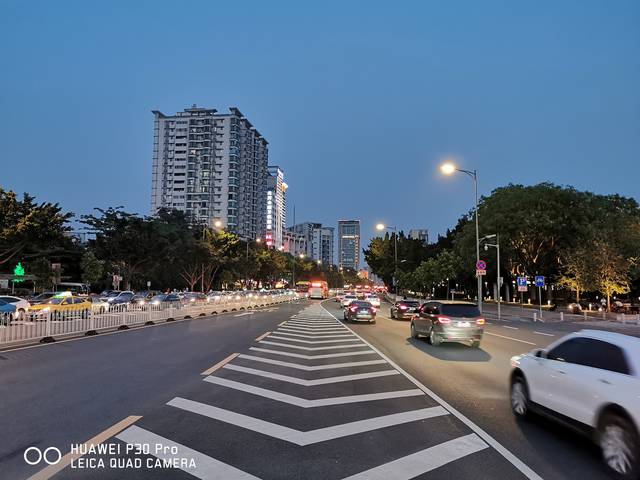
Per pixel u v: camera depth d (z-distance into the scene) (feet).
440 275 215.10
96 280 214.28
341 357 46.85
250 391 30.63
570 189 167.12
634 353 18.92
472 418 25.16
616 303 150.30
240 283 336.29
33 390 30.42
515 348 56.80
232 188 532.32
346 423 23.80
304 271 467.52
